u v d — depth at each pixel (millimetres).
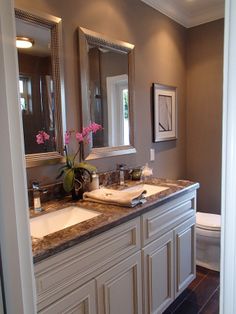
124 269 1478
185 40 3123
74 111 1900
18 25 1549
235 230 454
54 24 1719
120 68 2260
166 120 2850
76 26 1870
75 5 1857
